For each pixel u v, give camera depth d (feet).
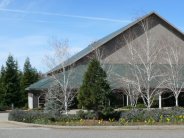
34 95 148.56
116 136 54.80
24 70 214.90
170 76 128.88
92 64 82.64
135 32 146.92
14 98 184.34
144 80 119.44
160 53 141.38
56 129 68.54
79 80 131.13
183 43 152.76
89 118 81.56
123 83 128.06
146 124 68.80
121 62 150.00
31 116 82.99
